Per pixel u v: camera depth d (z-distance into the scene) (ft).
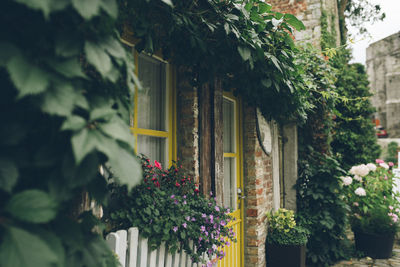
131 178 2.45
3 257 2.00
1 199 2.43
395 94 76.13
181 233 6.68
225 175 12.35
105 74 2.82
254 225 13.01
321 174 16.28
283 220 14.05
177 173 8.34
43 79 2.41
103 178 3.14
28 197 2.30
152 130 8.50
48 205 2.33
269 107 11.73
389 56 77.46
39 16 2.70
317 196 15.66
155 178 7.22
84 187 3.45
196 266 8.25
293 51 9.37
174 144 9.29
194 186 8.57
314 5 17.98
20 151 2.64
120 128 2.66
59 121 2.71
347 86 22.85
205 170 9.37
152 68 8.86
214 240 7.78
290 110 12.12
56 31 2.74
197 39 7.02
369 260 16.42
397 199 18.52
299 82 10.78
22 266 2.00
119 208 6.70
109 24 3.17
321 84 15.85
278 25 8.25
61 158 2.64
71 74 2.63
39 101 2.39
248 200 13.15
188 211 7.25
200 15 6.86
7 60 2.31
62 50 2.66
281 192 17.04
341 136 22.97
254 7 7.63
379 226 16.70
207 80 8.49
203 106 9.46
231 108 12.92
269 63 8.29
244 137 13.35
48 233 2.37
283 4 18.63
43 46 2.64
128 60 3.46
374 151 24.99
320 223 15.23
